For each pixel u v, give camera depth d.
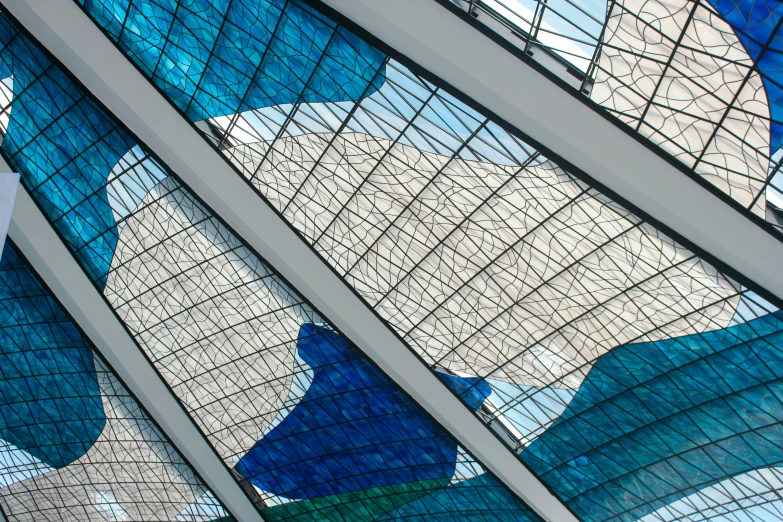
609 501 22.58
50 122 18.67
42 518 31.03
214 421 25.19
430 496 25.00
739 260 14.43
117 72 16.66
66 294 21.69
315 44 15.41
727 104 13.05
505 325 19.67
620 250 16.47
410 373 20.97
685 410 19.09
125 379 23.94
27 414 26.42
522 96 13.65
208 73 16.84
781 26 11.83
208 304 22.12
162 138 17.61
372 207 18.42
